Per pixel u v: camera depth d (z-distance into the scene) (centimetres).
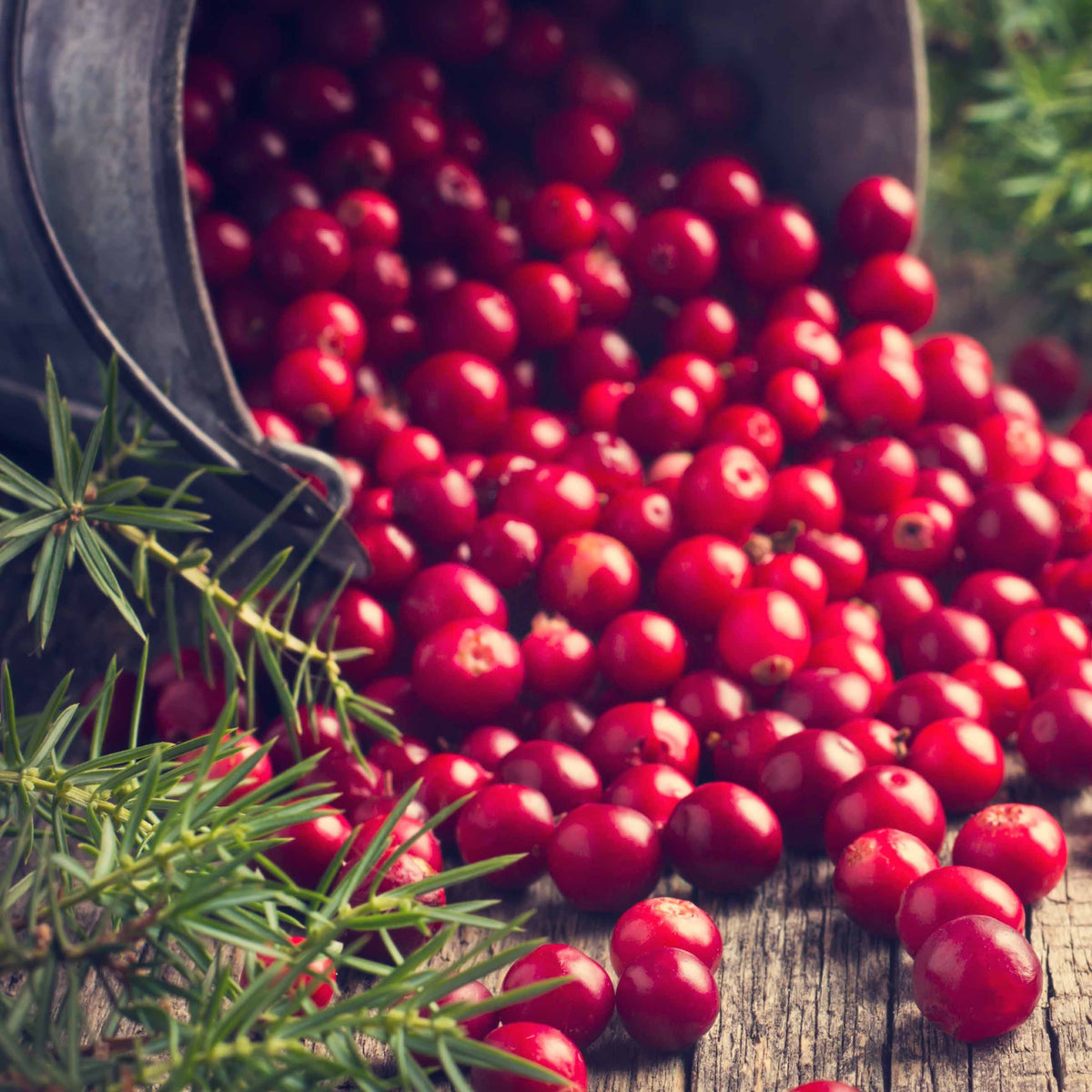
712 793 33
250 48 39
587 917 33
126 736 35
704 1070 32
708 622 36
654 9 42
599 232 40
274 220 38
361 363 38
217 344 33
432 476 36
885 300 39
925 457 38
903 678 36
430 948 29
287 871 33
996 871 33
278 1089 28
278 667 32
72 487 31
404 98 39
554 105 41
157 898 29
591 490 36
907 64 39
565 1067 31
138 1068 28
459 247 39
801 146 41
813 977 32
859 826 33
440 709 35
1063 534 37
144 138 33
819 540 36
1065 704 34
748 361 39
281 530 36
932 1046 32
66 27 33
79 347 34
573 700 35
